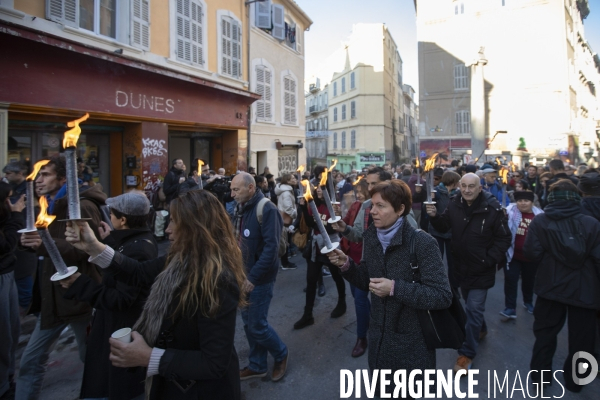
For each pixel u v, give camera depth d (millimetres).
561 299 2986
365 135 34719
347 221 4047
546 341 3113
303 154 17438
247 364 3680
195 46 10398
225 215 1817
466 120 29500
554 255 2998
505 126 27578
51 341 2730
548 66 26625
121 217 2270
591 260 2947
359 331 3809
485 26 28391
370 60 34500
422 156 30250
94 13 7680
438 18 29891
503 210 3461
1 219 2867
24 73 6457
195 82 9961
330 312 4918
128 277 1979
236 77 12203
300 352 3881
